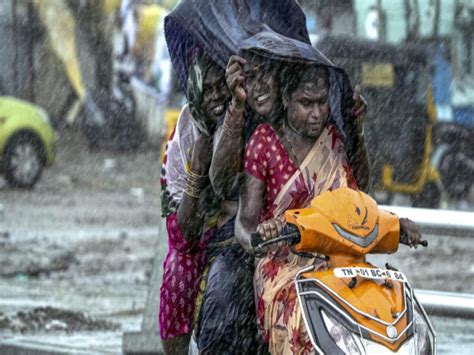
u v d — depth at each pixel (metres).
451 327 22.27
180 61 12.86
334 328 10.26
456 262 29.00
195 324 12.37
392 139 38.66
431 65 40.25
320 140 11.71
